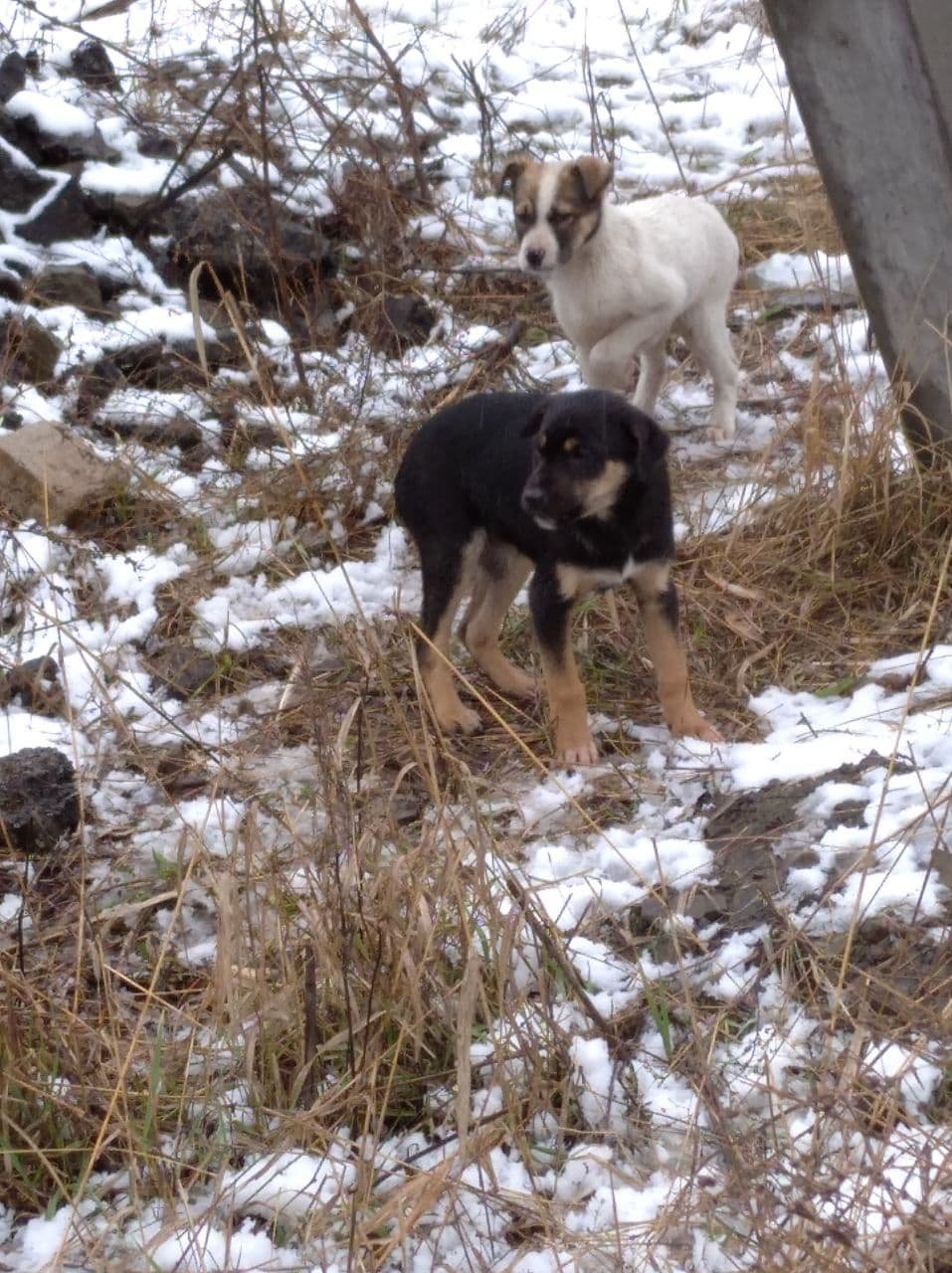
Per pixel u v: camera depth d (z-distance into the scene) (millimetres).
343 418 4020
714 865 3176
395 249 4391
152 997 3043
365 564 3771
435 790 3104
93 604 3682
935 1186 2711
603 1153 2939
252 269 4285
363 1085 2979
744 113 5035
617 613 3605
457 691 3557
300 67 4652
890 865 3109
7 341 4027
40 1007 3031
